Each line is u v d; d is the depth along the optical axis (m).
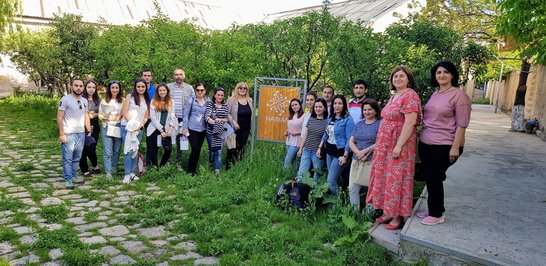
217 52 10.10
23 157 8.21
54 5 23.83
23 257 3.95
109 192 6.19
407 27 9.23
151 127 7.30
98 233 4.64
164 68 9.97
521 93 14.70
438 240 3.95
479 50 9.26
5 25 14.59
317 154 6.02
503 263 3.49
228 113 7.66
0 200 5.51
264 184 6.52
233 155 7.70
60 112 6.21
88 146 6.85
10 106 15.16
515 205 5.29
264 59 11.03
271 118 7.63
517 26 6.52
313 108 6.28
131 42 11.73
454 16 16.20
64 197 5.86
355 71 7.73
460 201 5.42
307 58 10.72
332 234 4.63
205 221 4.94
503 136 13.37
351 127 5.43
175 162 8.02
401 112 4.32
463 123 4.06
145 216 5.16
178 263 3.96
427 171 4.34
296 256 4.12
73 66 15.15
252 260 3.99
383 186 4.49
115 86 6.86
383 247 4.27
